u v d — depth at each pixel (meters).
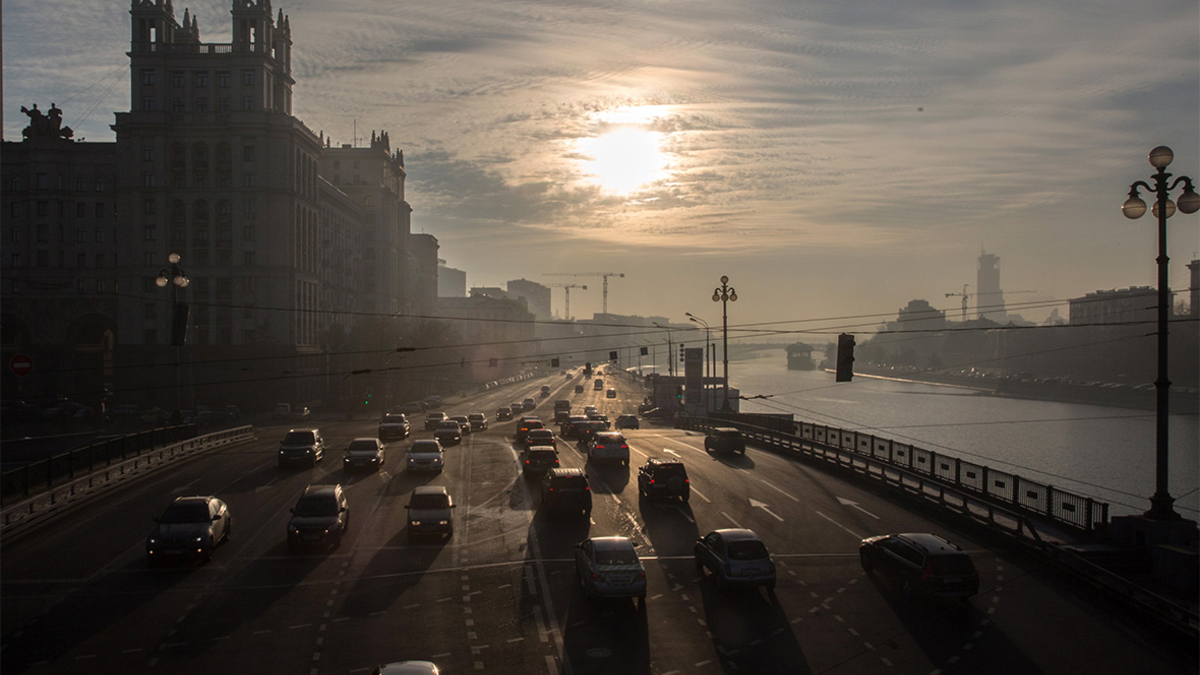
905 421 123.44
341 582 24.05
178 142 100.88
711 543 24.31
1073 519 28.94
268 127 101.19
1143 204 25.19
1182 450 97.19
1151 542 25.05
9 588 23.22
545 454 42.06
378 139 158.38
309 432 46.38
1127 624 20.84
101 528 30.42
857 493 37.94
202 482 40.22
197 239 100.69
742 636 19.91
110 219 111.25
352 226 141.62
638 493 37.94
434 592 23.20
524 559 26.75
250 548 27.81
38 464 32.44
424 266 195.25
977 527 30.20
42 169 111.06
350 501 35.84
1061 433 110.94
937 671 17.86
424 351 128.62
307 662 18.00
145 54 100.31
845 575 25.12
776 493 37.94
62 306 109.69
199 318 100.25
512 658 18.39
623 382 190.62
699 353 97.06
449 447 57.47
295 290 103.88
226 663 17.88
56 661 17.89
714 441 52.94
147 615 20.98
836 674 17.67
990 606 22.20
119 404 96.81
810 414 133.12
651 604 22.30
